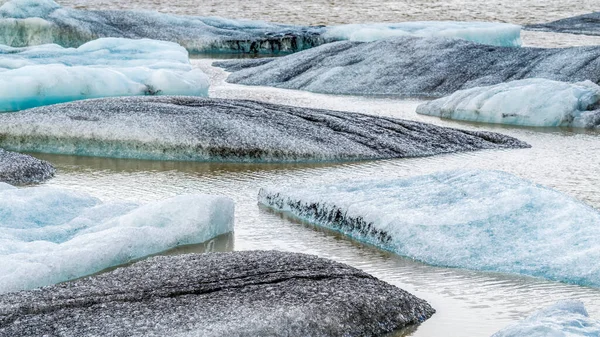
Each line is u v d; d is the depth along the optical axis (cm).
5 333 974
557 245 1320
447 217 1420
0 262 1185
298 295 1077
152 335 961
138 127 2239
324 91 3525
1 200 1477
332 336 1009
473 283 1245
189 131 2222
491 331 1063
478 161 2175
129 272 1177
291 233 1506
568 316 950
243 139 2202
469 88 3259
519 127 2769
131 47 4034
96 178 1948
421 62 3706
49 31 4862
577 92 2873
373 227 1456
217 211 1483
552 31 5956
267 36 5350
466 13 8694
